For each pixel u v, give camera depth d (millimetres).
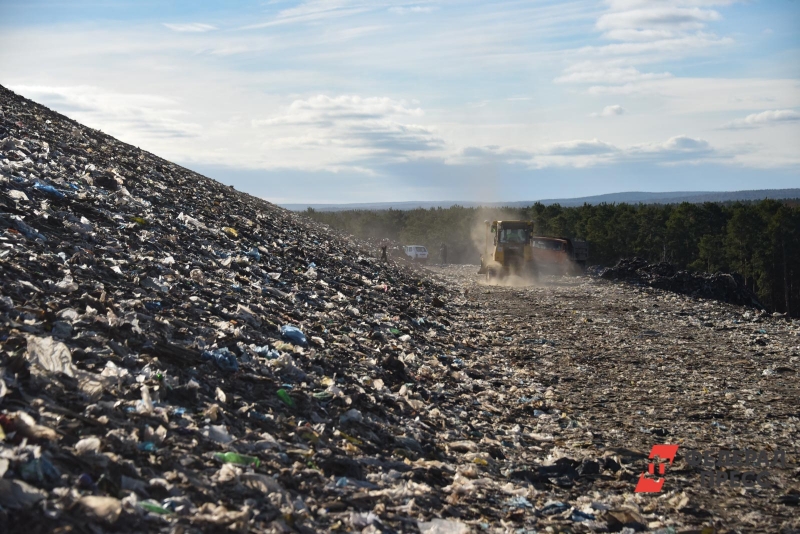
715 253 74500
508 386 11266
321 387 7543
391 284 21094
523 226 32188
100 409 4832
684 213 81562
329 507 4781
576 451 7926
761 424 9367
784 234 70625
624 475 6984
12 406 4363
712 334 18000
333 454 5836
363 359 9633
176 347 6742
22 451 3791
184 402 5691
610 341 16297
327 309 12711
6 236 8328
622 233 80938
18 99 23094
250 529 4016
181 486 4262
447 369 11344
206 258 12500
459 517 5336
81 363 5574
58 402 4766
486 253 33781
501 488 6242
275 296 11836
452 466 6703
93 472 4008
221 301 9531
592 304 23969
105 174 15461
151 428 4879
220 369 6738
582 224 85125
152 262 10039
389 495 5316
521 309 22031
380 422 7266
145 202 14844
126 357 6035
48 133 18203
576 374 12500
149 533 3607
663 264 35312
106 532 3473
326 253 21703
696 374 12758
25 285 6789
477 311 21062
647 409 10062
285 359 7734
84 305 6848
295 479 5016
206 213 17562
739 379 12398
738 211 73562
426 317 16844
